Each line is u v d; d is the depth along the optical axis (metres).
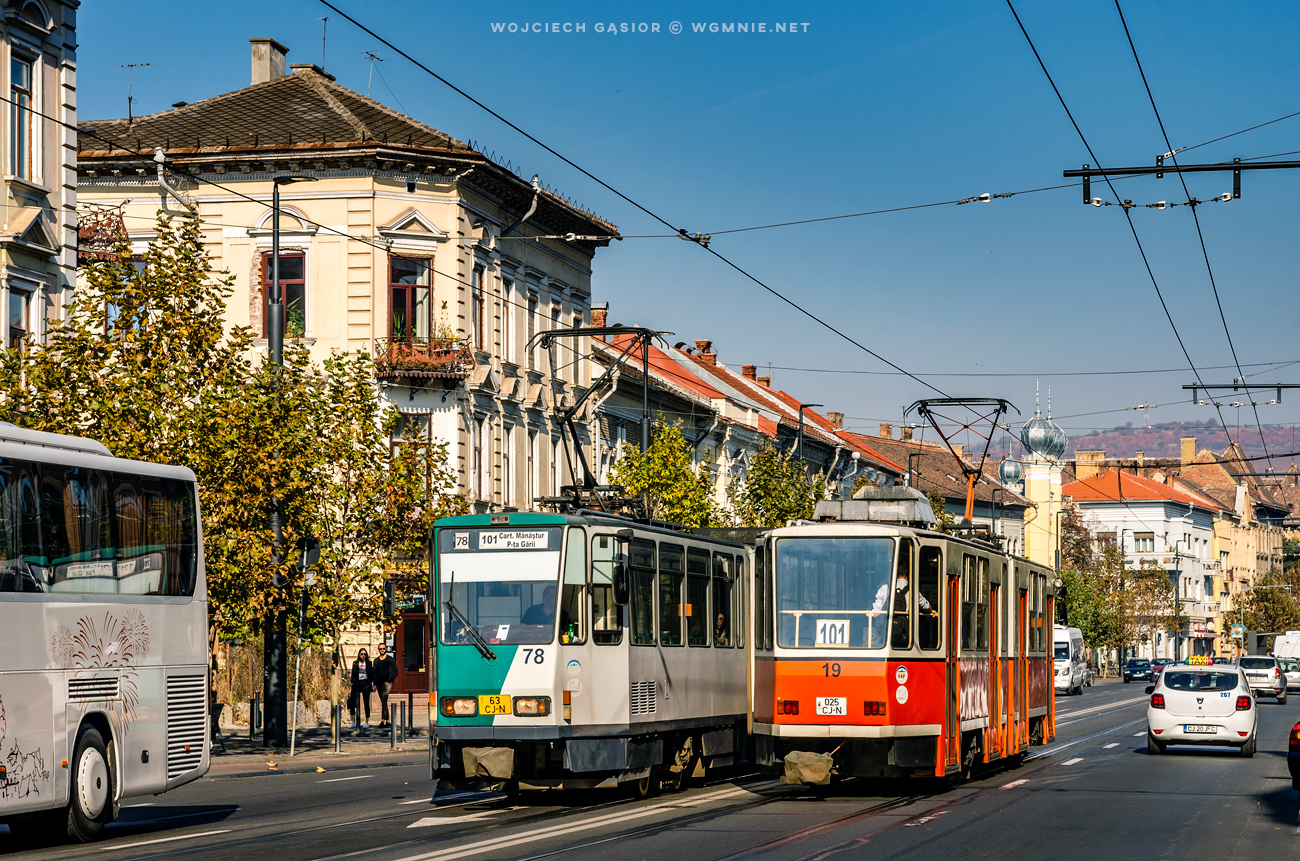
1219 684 29.62
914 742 19.75
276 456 28.17
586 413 53.62
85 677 16.06
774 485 57.00
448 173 43.06
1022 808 18.39
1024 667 26.45
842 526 20.14
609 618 19.72
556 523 19.33
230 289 28.94
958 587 21.16
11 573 15.00
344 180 42.53
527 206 47.53
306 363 30.00
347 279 42.38
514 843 14.70
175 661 17.97
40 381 26.14
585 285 54.31
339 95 45.72
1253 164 19.92
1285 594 145.00
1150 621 112.81
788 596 20.11
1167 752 30.25
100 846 15.21
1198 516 146.38
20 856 14.34
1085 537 121.56
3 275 29.41
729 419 65.62
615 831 15.81
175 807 19.97
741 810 18.20
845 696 19.66
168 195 42.81
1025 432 123.00
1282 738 37.16
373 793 21.14
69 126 31.41
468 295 43.78
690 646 22.42
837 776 19.70
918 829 16.03
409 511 30.72
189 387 28.03
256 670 38.69
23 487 15.37
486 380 44.62
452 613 19.28
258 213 42.62
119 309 28.00
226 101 45.22
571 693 18.94
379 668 37.28
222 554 27.86
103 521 16.72
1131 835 15.66
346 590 30.50
